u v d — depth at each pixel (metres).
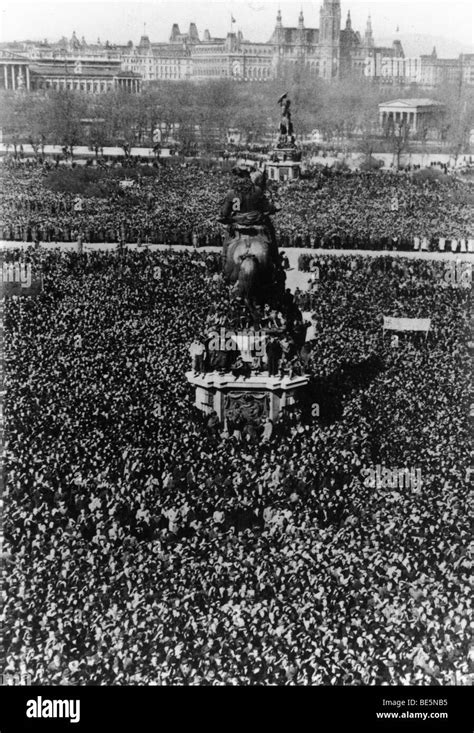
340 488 56.78
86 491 57.34
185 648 49.09
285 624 48.75
